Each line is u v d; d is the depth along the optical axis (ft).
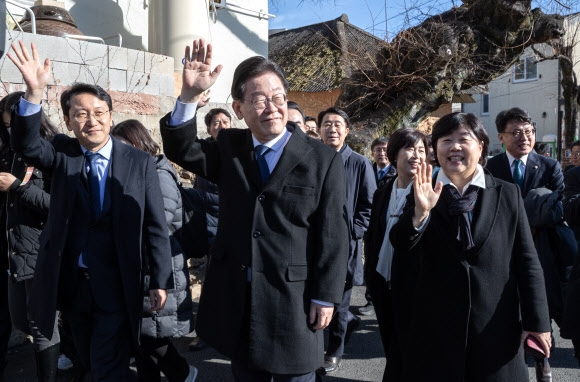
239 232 7.67
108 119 9.21
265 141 7.88
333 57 50.65
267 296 7.43
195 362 13.89
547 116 89.56
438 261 7.98
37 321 8.70
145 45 27.37
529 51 47.09
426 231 8.05
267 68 7.70
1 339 11.39
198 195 12.01
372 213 10.86
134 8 26.89
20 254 10.36
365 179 13.93
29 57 8.64
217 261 7.91
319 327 7.58
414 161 10.90
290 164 7.66
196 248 11.59
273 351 7.36
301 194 7.62
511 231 8.05
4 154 10.93
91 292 8.86
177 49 24.17
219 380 12.75
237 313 7.55
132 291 8.86
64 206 8.80
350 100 29.01
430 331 7.93
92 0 25.22
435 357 7.87
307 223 7.66
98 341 8.80
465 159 8.06
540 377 12.03
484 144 8.36
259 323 7.40
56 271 8.59
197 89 7.52
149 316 10.19
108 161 9.20
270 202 7.60
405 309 8.46
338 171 7.86
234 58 31.17
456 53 25.76
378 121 26.96
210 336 7.81
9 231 10.45
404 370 8.25
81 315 9.07
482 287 7.80
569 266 12.18
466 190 8.18
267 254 7.48
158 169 11.00
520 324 8.13
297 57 53.83
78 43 15.66
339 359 13.44
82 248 8.87
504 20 25.76
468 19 26.63
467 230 7.79
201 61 7.62
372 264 10.14
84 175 8.98
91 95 8.97
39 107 8.64
